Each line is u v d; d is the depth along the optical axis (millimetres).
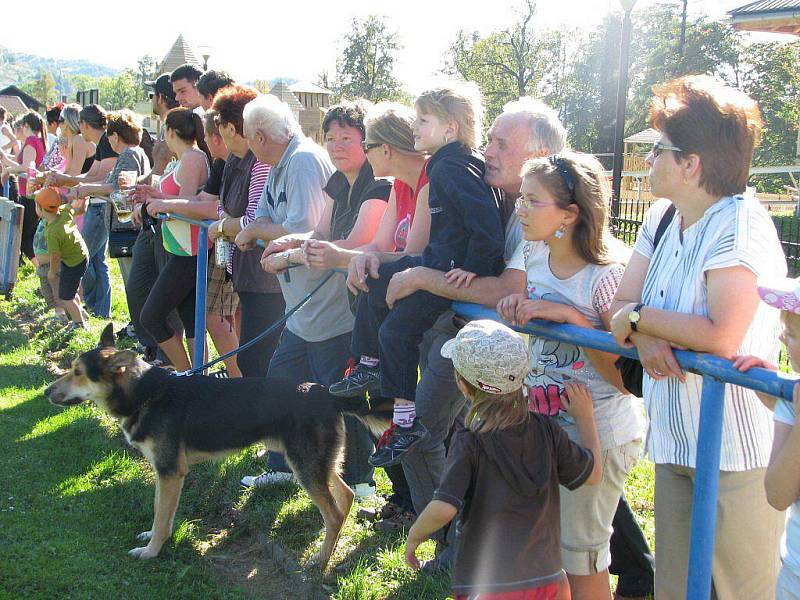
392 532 4203
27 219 11844
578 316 2650
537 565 2416
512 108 3113
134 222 6555
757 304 2176
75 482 4984
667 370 2227
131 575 3922
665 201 2637
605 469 2801
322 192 4512
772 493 2049
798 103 50406
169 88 7586
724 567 2410
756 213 2252
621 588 3316
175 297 5844
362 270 3402
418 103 3207
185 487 4973
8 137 13617
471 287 2973
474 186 3020
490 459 2438
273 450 4152
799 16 15750
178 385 4270
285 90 52438
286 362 4707
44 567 3883
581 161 2715
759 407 2350
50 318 9180
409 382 3199
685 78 2381
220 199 5406
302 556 4035
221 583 3893
